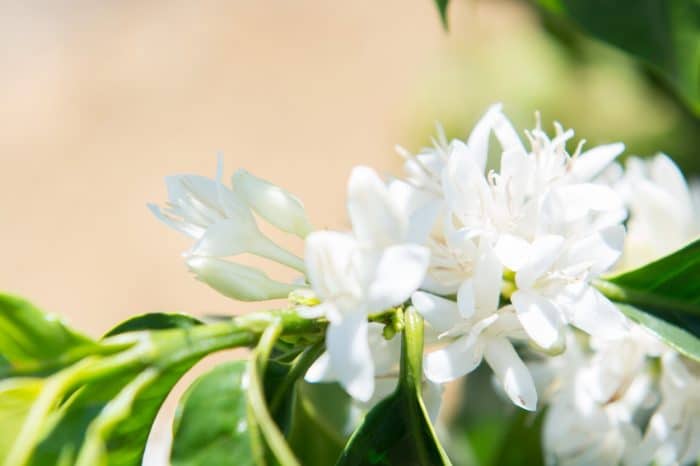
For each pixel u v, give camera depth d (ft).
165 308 3.26
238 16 4.09
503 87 1.50
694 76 0.97
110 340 0.77
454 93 1.57
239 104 3.84
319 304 0.80
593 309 0.83
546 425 0.96
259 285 0.83
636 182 0.98
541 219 0.84
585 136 1.40
